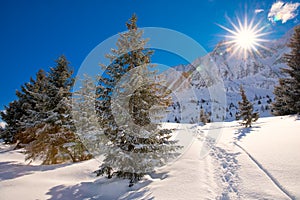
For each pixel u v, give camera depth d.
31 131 13.70
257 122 19.41
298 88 21.69
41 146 12.41
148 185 6.42
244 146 9.22
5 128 22.81
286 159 6.18
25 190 7.08
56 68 14.45
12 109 22.47
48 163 12.25
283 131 11.03
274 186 4.78
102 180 7.63
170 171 7.48
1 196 6.58
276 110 26.38
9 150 20.16
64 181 8.10
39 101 14.00
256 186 5.00
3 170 11.07
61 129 12.45
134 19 7.95
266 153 7.25
